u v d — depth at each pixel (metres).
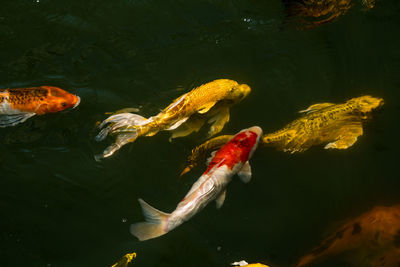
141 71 2.88
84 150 2.71
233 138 2.65
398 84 2.82
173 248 2.55
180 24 2.99
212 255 2.54
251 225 2.59
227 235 2.57
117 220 2.59
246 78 2.87
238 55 2.92
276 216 2.61
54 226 2.58
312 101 2.81
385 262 2.52
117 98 2.81
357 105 2.73
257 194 2.64
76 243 2.55
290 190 2.65
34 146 2.70
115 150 2.70
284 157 2.71
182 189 2.64
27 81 2.82
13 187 2.63
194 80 2.86
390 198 2.62
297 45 2.94
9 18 2.96
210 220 2.59
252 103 2.81
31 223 2.58
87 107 2.78
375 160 2.69
